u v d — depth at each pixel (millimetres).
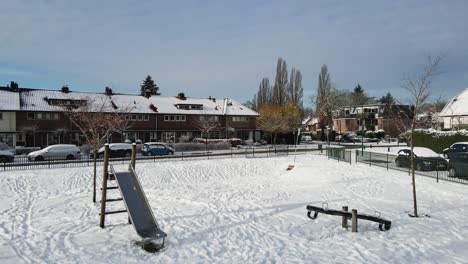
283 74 65000
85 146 35500
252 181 20953
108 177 10523
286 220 11422
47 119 44719
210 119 54562
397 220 11328
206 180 23344
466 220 11367
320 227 10609
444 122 48000
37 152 29672
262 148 44750
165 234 8742
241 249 8695
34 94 47000
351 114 86000
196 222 11141
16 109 42406
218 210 12812
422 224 10875
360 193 16266
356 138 66375
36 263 7641
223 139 52469
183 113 53938
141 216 9461
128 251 8461
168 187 18609
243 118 59062
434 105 39625
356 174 21438
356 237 9578
